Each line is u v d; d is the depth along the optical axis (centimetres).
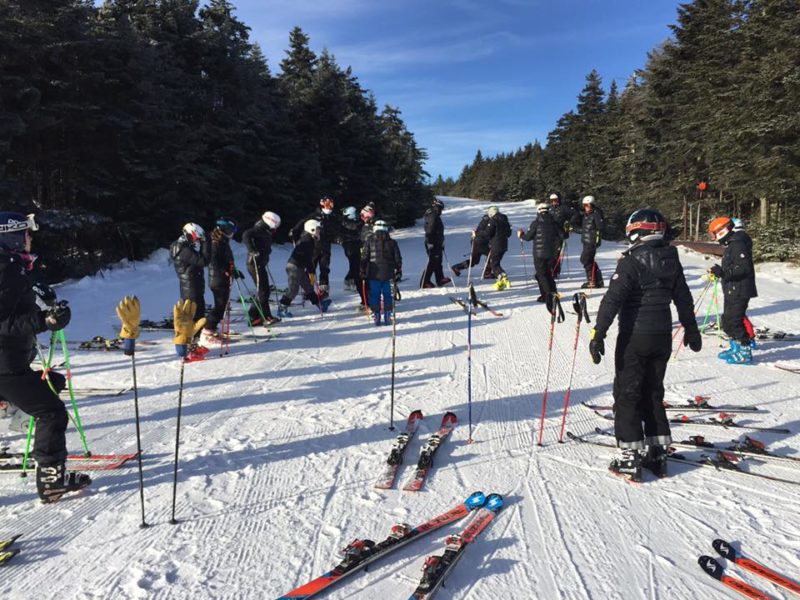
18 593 247
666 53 2788
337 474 366
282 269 1638
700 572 265
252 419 465
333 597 246
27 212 1180
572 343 734
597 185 3606
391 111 4362
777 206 1892
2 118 1138
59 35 1284
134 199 1597
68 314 306
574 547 285
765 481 355
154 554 277
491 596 248
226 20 2050
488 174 9300
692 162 2525
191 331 322
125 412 481
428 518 313
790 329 796
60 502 330
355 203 2866
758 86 1625
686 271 1422
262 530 300
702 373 595
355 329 836
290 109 2586
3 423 449
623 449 362
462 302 1031
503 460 389
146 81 1484
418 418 459
